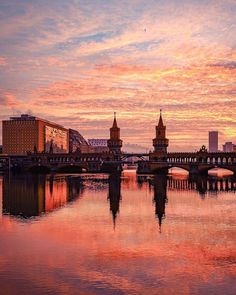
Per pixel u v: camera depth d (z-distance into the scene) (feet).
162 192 400.06
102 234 186.39
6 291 114.01
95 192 398.01
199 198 341.82
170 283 120.37
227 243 169.37
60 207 279.49
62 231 192.54
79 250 156.56
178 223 216.54
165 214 248.93
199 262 140.87
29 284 119.24
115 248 160.04
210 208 277.44
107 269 132.87
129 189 435.94
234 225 210.79
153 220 226.58
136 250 157.17
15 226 205.57
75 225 208.85
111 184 514.27
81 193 385.70
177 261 142.20
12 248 159.12
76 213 251.39
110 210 265.54
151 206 287.69
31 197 346.74
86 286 118.01
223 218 233.76
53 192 395.34
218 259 144.66
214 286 118.01
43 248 159.22
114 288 116.47
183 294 112.27
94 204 297.53
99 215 243.81
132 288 116.47
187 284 119.65
